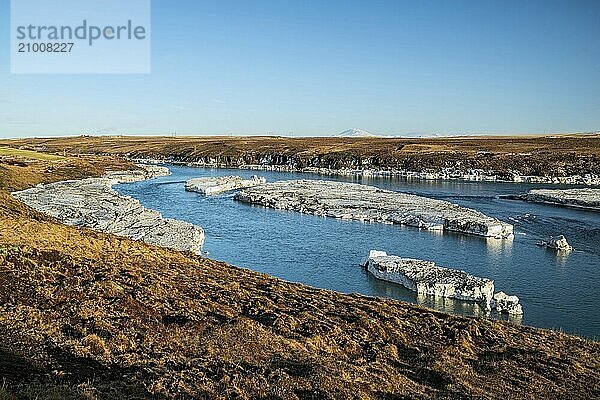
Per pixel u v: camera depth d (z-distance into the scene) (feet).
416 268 136.87
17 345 53.16
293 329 74.84
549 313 116.47
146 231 173.68
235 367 57.93
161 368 54.75
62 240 106.42
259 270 145.48
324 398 53.21
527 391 64.34
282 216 235.61
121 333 62.80
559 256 166.09
